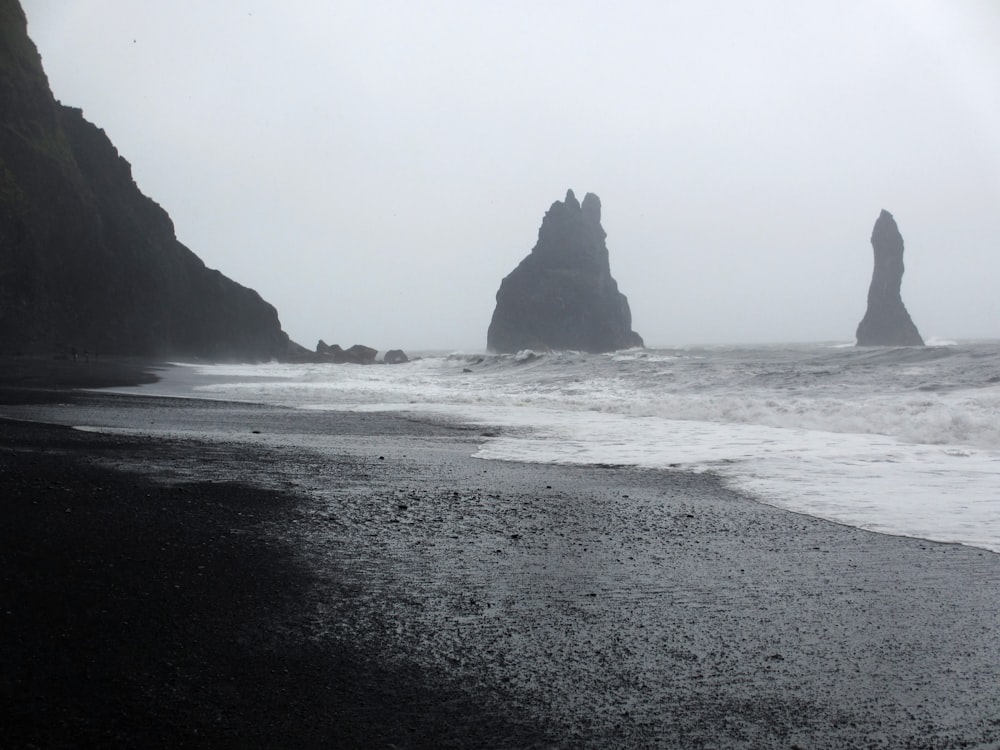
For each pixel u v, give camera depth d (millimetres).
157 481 7418
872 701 2990
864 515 6660
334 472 8594
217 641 3473
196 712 2793
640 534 5863
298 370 53438
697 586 4516
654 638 3650
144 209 76125
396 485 7855
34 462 8258
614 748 2605
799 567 4957
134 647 3361
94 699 2861
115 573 4410
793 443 11969
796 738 2688
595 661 3361
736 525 6219
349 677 3143
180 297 76375
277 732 2666
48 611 3758
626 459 10328
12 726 2633
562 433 13523
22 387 24016
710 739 2678
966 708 2930
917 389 18328
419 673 3199
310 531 5648
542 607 4078
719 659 3400
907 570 4895
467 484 8070
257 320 85750
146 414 15578
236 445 10758
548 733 2705
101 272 62250
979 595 4359
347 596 4180
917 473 9078
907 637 3688
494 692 3031
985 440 11891
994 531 6039
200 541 5207
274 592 4199
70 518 5676
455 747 2594
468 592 4312
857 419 13914
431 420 15930
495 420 15906
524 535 5750
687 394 21828
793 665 3342
